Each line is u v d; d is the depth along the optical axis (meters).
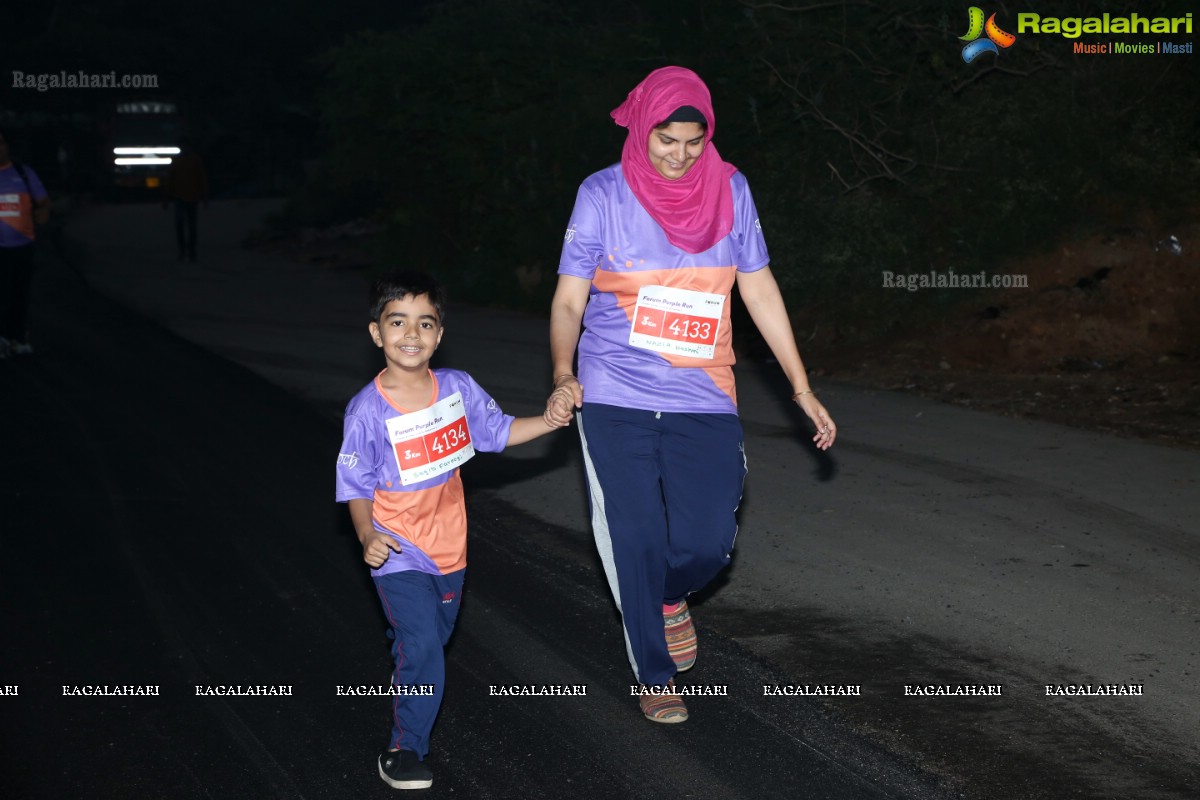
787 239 13.02
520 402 10.54
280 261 22.08
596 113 15.91
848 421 9.46
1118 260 11.66
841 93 13.70
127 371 11.75
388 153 18.25
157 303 16.55
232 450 8.88
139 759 4.41
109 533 6.99
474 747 4.50
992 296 11.93
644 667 4.64
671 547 4.68
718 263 4.62
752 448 8.76
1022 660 5.16
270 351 12.97
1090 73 12.88
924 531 6.86
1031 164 12.31
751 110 13.84
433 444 4.23
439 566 4.30
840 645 5.36
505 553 6.65
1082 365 10.88
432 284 4.20
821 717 4.68
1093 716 4.64
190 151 21.66
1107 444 8.52
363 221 25.12
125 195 35.53
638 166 4.54
